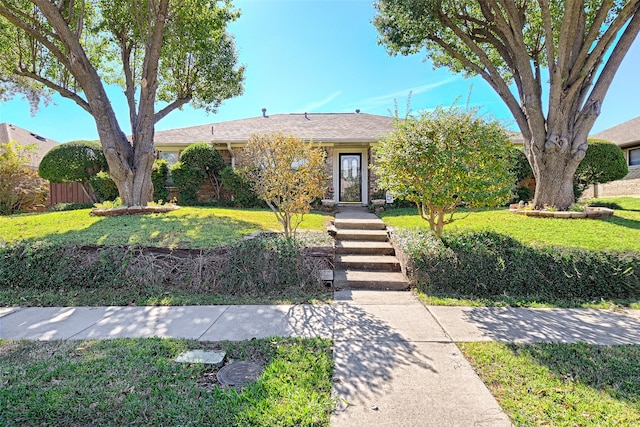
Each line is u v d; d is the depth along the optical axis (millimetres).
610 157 10844
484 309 4363
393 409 2283
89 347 3215
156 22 8461
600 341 3354
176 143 13148
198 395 2402
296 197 6176
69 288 5238
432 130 5480
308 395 2398
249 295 5000
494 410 2273
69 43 7828
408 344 3305
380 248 6645
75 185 14250
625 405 2314
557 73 7457
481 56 8742
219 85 11422
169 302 4648
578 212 7508
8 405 2256
